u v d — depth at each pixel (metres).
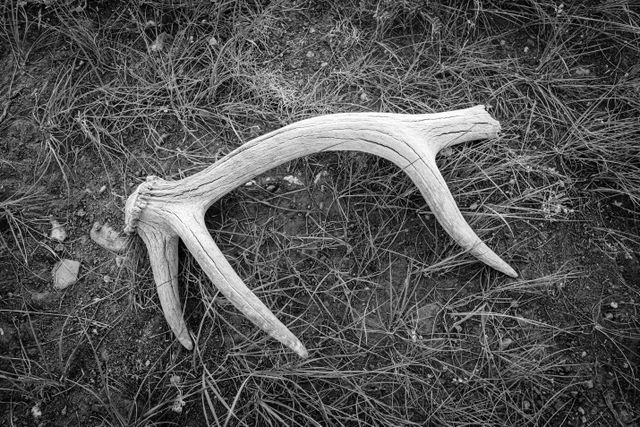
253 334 2.13
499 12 2.51
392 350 2.15
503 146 2.34
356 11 2.50
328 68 2.46
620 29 2.49
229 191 2.15
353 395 2.10
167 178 2.30
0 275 2.19
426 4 2.49
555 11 2.50
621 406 2.09
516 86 2.46
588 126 2.39
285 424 1.99
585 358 2.15
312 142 2.11
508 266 2.16
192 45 2.47
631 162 2.35
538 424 2.08
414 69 2.47
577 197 2.32
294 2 2.53
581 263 2.26
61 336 2.12
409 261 2.24
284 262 2.23
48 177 2.31
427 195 2.11
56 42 2.46
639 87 2.41
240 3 2.50
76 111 2.37
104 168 2.32
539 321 2.19
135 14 2.50
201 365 2.11
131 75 2.42
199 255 2.00
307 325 2.16
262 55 2.47
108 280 2.19
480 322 2.19
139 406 2.07
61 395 2.08
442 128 2.18
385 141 2.11
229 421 2.06
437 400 2.11
